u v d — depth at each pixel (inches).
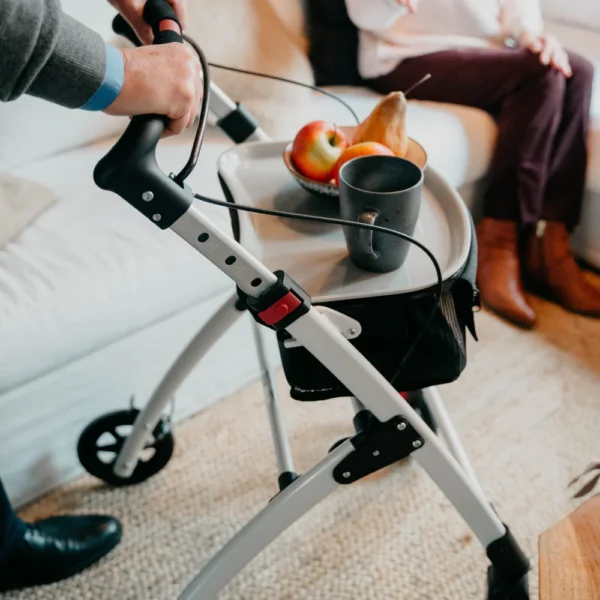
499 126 59.1
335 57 63.4
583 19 71.4
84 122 51.4
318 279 25.3
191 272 42.4
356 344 26.5
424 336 26.3
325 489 29.0
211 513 44.6
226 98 34.1
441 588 39.8
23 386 40.3
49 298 37.9
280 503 29.0
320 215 29.3
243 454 48.6
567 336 58.7
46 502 45.4
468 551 41.7
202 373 50.2
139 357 45.6
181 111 21.8
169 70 21.3
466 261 25.8
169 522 44.1
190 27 50.5
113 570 41.4
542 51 56.2
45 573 39.8
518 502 44.4
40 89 20.0
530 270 63.3
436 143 55.4
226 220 43.3
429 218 28.8
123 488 46.5
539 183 59.1
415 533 42.8
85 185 47.1
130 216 44.0
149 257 41.2
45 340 37.6
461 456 36.7
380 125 29.5
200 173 47.9
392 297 24.2
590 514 21.4
